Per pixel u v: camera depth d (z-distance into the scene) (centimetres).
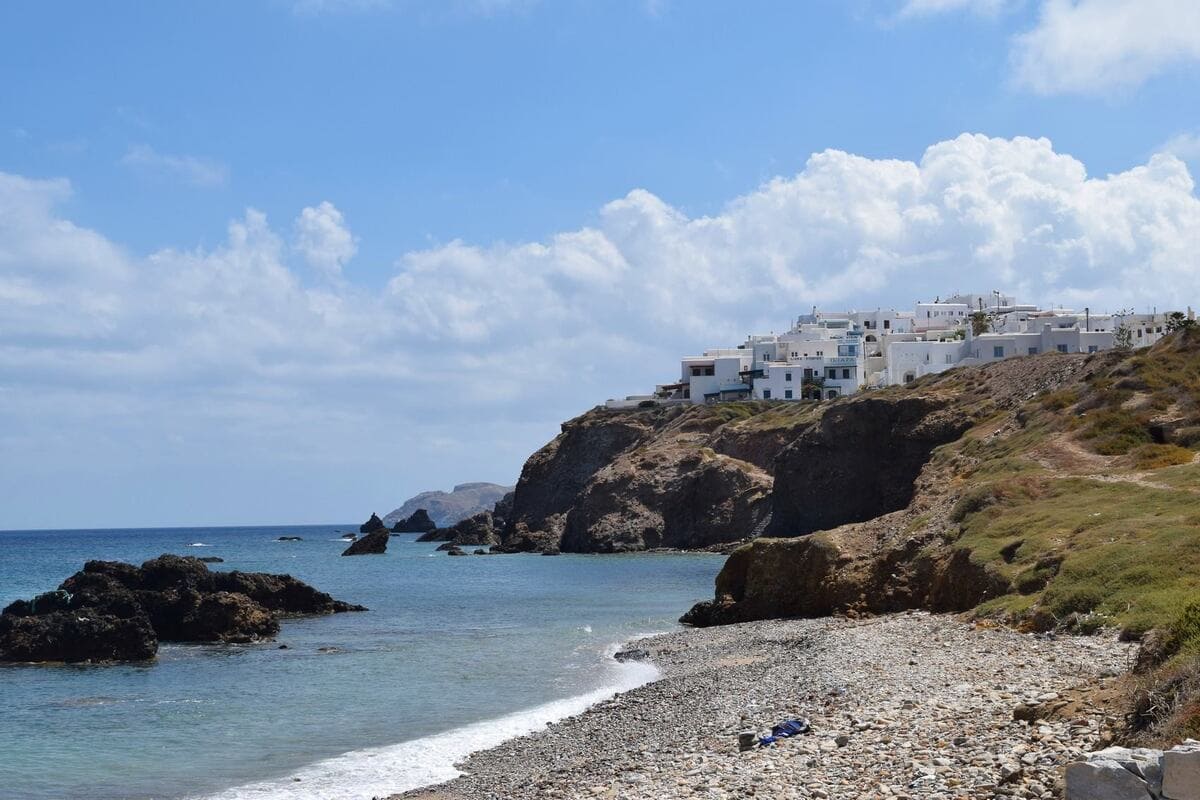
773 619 6166
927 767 1830
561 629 6575
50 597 6159
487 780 2767
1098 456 6900
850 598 5844
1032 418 8544
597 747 3008
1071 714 2005
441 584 10888
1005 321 18925
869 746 2130
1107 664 2688
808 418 16150
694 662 4775
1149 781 1177
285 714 3959
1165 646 2027
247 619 6438
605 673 4725
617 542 16225
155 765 3170
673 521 16225
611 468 17412
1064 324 17488
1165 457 6294
